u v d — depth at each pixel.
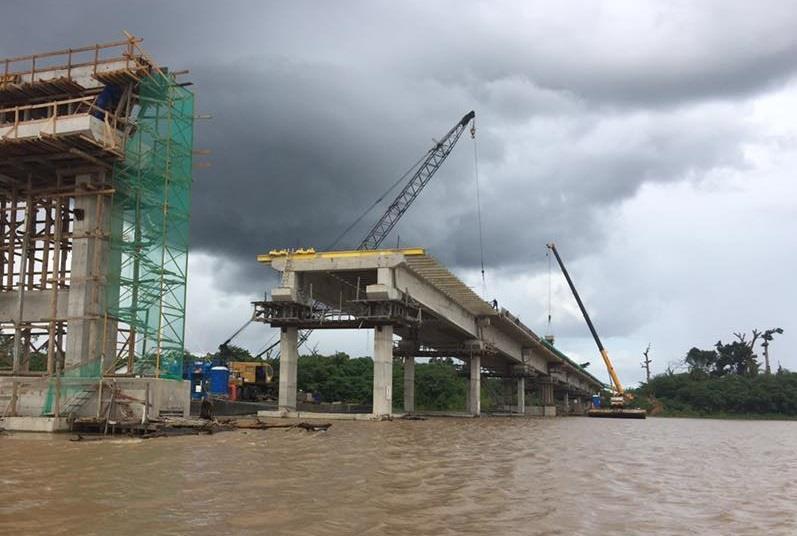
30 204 51.34
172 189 51.25
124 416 40.25
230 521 13.07
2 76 52.38
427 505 15.30
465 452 29.16
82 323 47.53
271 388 79.50
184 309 51.00
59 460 22.92
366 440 34.56
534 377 131.00
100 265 49.00
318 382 110.06
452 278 68.69
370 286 61.88
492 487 18.39
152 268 49.78
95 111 49.97
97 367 46.72
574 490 18.36
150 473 19.64
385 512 14.36
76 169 49.94
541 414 127.50
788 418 160.12
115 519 13.06
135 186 50.19
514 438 40.25
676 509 16.03
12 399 39.12
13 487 16.80
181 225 51.75
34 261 53.59
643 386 191.38
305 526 12.77
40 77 52.16
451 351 89.62
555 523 13.73
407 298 63.97
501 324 95.50
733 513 15.74
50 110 52.91
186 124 52.88
